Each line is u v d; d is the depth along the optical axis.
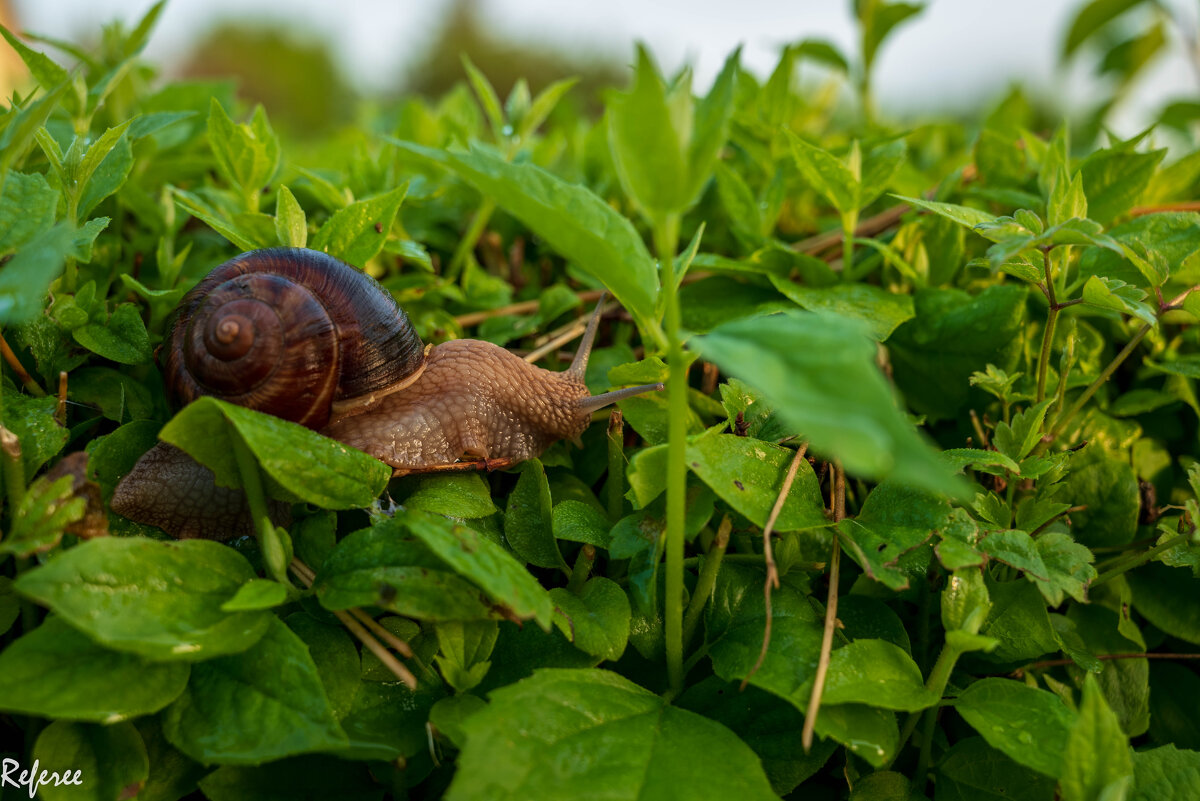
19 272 0.11
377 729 0.12
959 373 0.17
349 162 0.21
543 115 0.22
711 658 0.13
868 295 0.17
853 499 0.15
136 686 0.11
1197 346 0.18
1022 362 0.17
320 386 0.14
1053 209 0.15
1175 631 0.16
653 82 0.11
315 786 0.13
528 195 0.11
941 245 0.18
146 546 0.11
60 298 0.15
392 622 0.13
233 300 0.14
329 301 0.15
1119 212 0.18
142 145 0.19
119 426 0.15
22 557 0.12
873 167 0.18
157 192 0.21
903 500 0.13
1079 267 0.17
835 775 0.14
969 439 0.16
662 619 0.14
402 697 0.13
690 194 0.11
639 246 0.12
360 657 0.13
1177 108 0.29
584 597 0.13
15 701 0.11
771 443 0.14
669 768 0.11
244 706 0.11
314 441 0.12
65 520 0.12
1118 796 0.11
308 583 0.13
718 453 0.13
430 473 0.15
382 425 0.15
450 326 0.18
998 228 0.14
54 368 0.15
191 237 0.20
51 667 0.11
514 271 0.21
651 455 0.13
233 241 0.15
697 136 0.11
